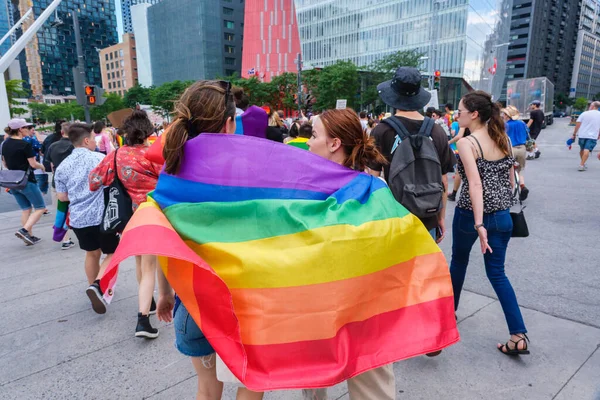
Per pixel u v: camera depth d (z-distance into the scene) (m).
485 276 4.12
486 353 2.81
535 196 7.72
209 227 1.47
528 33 127.62
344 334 1.53
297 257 1.45
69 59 182.62
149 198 1.55
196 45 101.38
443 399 2.37
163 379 2.69
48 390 2.59
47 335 3.29
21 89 59.84
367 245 1.57
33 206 5.98
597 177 9.58
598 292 3.62
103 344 3.14
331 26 78.44
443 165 2.73
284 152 1.56
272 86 60.28
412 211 2.37
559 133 30.20
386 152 2.59
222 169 1.49
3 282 4.46
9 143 5.74
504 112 7.15
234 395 2.50
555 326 3.09
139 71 128.50
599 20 183.75
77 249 5.68
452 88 65.75
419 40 66.50
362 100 53.69
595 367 2.61
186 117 1.49
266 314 1.43
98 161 3.66
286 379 1.43
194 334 1.66
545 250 4.75
